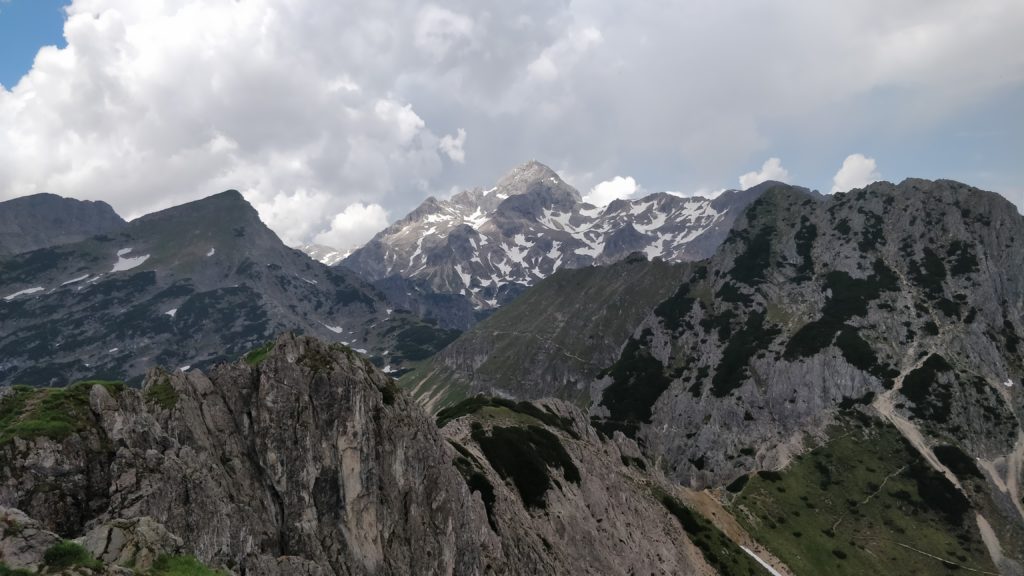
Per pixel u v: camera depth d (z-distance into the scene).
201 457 51.16
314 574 50.94
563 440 132.00
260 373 59.88
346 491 58.38
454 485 73.12
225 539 45.91
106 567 33.25
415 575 62.19
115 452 44.56
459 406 149.12
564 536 100.31
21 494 39.75
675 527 142.25
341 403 61.09
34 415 43.88
